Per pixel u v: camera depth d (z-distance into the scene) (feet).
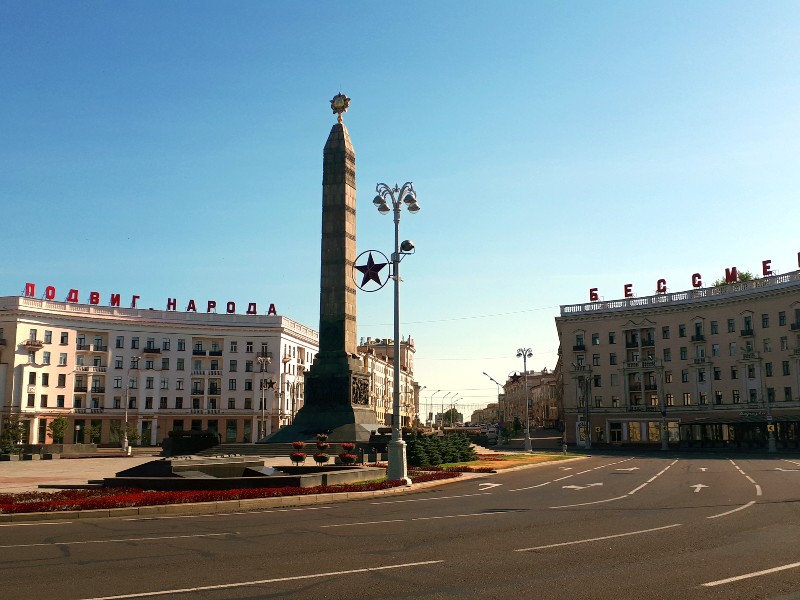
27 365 289.53
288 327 352.90
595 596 30.07
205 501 65.10
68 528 51.78
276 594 30.42
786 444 252.21
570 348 326.65
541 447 296.51
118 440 308.40
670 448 277.44
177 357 328.90
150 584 32.32
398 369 93.91
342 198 179.42
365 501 72.69
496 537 46.09
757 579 33.04
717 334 290.56
